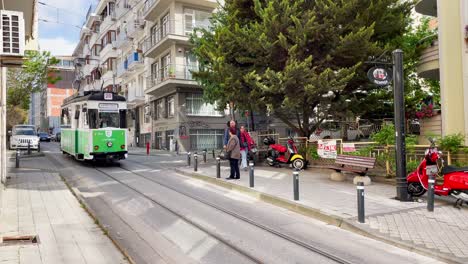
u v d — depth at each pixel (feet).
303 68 42.39
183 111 98.63
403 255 19.22
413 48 50.01
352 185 37.17
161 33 104.32
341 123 67.97
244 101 50.98
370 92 53.47
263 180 40.78
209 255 19.49
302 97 45.42
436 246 19.62
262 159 59.00
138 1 122.31
